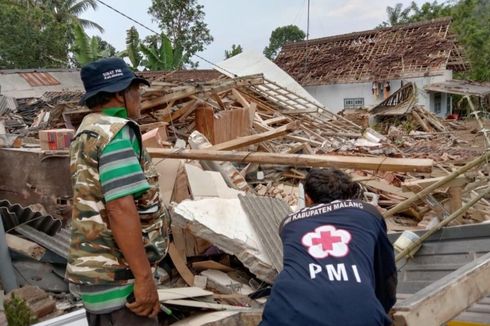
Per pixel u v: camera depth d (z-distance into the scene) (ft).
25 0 85.92
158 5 102.73
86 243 6.82
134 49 78.84
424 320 7.35
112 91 7.08
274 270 13.12
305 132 40.73
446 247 12.80
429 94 80.23
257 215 14.60
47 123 33.01
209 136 30.55
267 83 49.90
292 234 7.72
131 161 6.64
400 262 13.21
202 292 11.65
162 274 13.85
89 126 6.86
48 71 69.82
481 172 21.61
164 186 17.29
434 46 84.33
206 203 14.60
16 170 17.13
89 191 6.75
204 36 105.50
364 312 6.54
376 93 83.82
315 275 6.93
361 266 7.04
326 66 91.35
